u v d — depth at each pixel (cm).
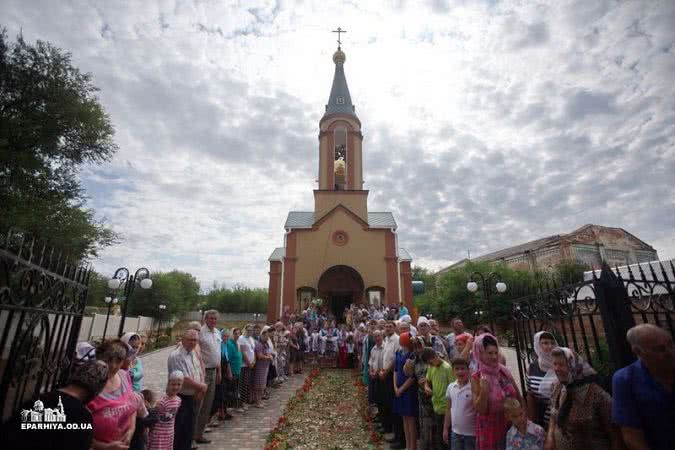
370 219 2547
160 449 441
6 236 254
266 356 916
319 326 1755
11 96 1619
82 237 1789
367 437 674
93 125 1777
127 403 346
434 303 3556
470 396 406
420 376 526
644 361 247
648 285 377
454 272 3450
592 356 578
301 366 1449
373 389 769
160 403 458
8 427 249
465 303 3088
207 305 4947
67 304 376
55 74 1681
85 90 1794
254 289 5228
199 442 632
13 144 1580
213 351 654
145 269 1373
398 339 662
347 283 2252
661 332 244
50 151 1700
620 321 356
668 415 237
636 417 248
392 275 2261
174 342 2869
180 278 5012
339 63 2995
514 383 385
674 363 240
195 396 536
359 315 1708
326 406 899
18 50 1619
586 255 3638
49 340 342
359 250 2311
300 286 2234
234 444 634
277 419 786
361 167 2592
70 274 380
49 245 335
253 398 920
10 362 271
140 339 536
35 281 297
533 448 333
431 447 499
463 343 596
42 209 1645
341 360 1527
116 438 323
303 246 2312
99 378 283
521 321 579
